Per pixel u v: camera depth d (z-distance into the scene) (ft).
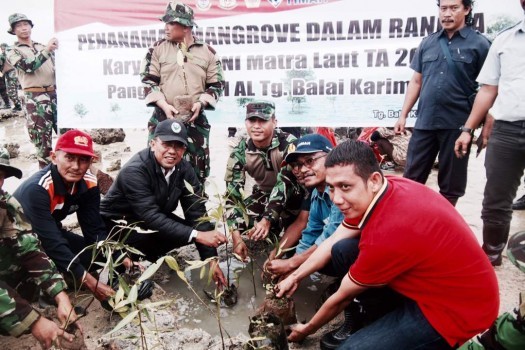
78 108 17.37
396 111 15.97
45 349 7.08
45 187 8.64
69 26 16.90
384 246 6.10
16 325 6.81
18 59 17.74
